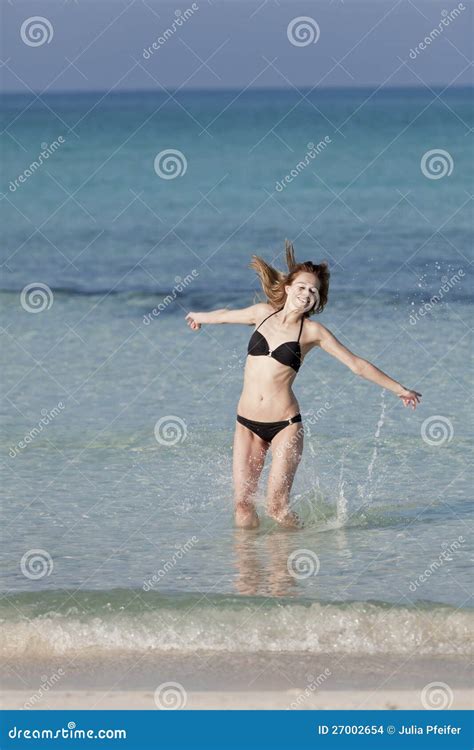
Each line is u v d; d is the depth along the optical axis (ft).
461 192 182.50
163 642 34.50
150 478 54.08
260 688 31.71
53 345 84.74
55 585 39.04
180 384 72.79
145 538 45.09
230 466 56.24
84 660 33.53
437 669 32.71
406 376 73.51
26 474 54.65
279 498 46.93
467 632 34.76
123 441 60.54
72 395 70.13
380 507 49.39
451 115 507.30
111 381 73.67
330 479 53.47
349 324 90.38
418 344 82.64
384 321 91.25
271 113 578.25
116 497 50.98
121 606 36.42
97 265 125.29
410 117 481.05
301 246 134.31
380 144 290.97
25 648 34.22
